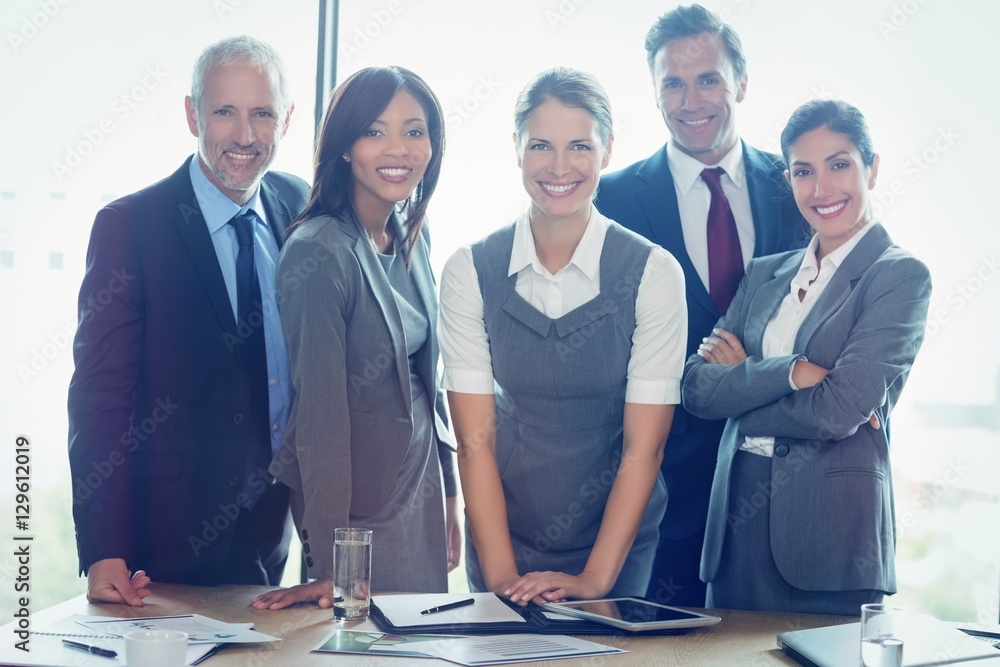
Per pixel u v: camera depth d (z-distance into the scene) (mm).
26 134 3314
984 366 3252
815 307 2246
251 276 2340
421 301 2303
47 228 3359
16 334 3377
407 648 1428
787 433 2152
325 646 1435
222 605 1761
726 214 2711
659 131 3107
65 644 1416
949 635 1407
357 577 1638
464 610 1671
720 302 2691
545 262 2152
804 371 2150
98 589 1809
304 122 3115
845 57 3146
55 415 3447
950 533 3330
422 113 2207
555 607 1689
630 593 2236
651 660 1408
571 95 2021
